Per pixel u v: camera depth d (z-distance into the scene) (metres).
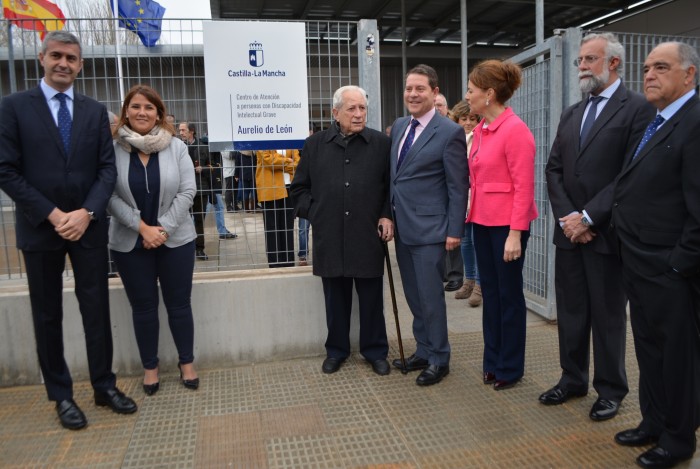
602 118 2.70
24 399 3.20
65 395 2.90
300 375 3.47
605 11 10.21
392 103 14.30
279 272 3.77
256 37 3.61
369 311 3.48
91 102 2.82
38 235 2.70
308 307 3.71
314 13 9.79
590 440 2.65
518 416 2.89
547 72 4.21
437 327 3.29
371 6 9.62
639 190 2.36
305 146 3.49
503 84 3.00
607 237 2.69
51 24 3.57
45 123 2.66
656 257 2.31
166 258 3.16
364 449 2.62
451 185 3.14
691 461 2.45
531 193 2.96
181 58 3.63
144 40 3.85
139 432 2.81
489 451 2.58
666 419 2.41
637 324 2.49
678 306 2.29
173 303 3.24
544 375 3.40
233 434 2.78
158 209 3.11
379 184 3.35
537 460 2.49
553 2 9.38
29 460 2.58
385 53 12.96
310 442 2.69
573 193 2.80
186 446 2.68
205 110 3.67
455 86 14.72
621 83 2.73
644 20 9.05
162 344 3.52
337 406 3.06
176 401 3.15
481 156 3.10
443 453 2.57
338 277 3.42
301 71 3.70
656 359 2.44
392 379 3.39
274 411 3.01
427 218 3.21
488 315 3.27
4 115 2.59
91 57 3.61
